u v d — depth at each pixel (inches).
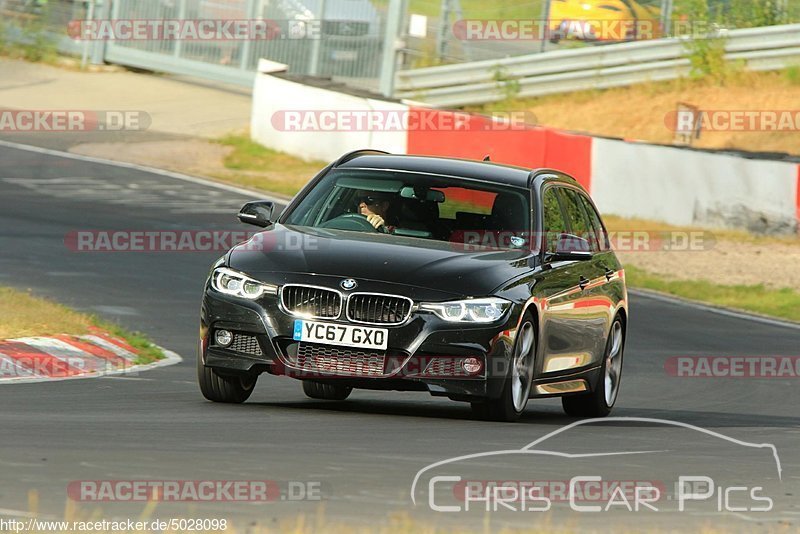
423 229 1218.0
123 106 4926.2
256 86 4372.5
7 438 853.8
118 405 1104.2
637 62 4744.1
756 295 2851.9
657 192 3452.3
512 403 1141.7
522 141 3609.7
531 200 1267.2
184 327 1913.1
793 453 1105.4
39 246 2591.0
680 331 2341.3
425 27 4995.1
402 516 673.0
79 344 1476.4
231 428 982.4
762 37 4648.1
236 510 666.8
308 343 1091.3
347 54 5059.1
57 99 4928.6
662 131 4468.5
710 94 4611.2
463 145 3715.6
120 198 3307.1
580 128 4579.2
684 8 4776.1
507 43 4943.4
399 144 3848.4
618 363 1449.3
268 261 1130.7
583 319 1306.6
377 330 1080.2
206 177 3791.8
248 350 1112.2
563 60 4788.4
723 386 1797.5
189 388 1293.1
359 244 1158.3
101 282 2267.5
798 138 4288.9
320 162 4104.3
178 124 4665.4
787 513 778.2
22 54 5570.9
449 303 1093.1
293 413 1116.5
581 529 673.0
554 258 1237.1
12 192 3253.0
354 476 792.9
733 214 3403.1
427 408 1318.9
